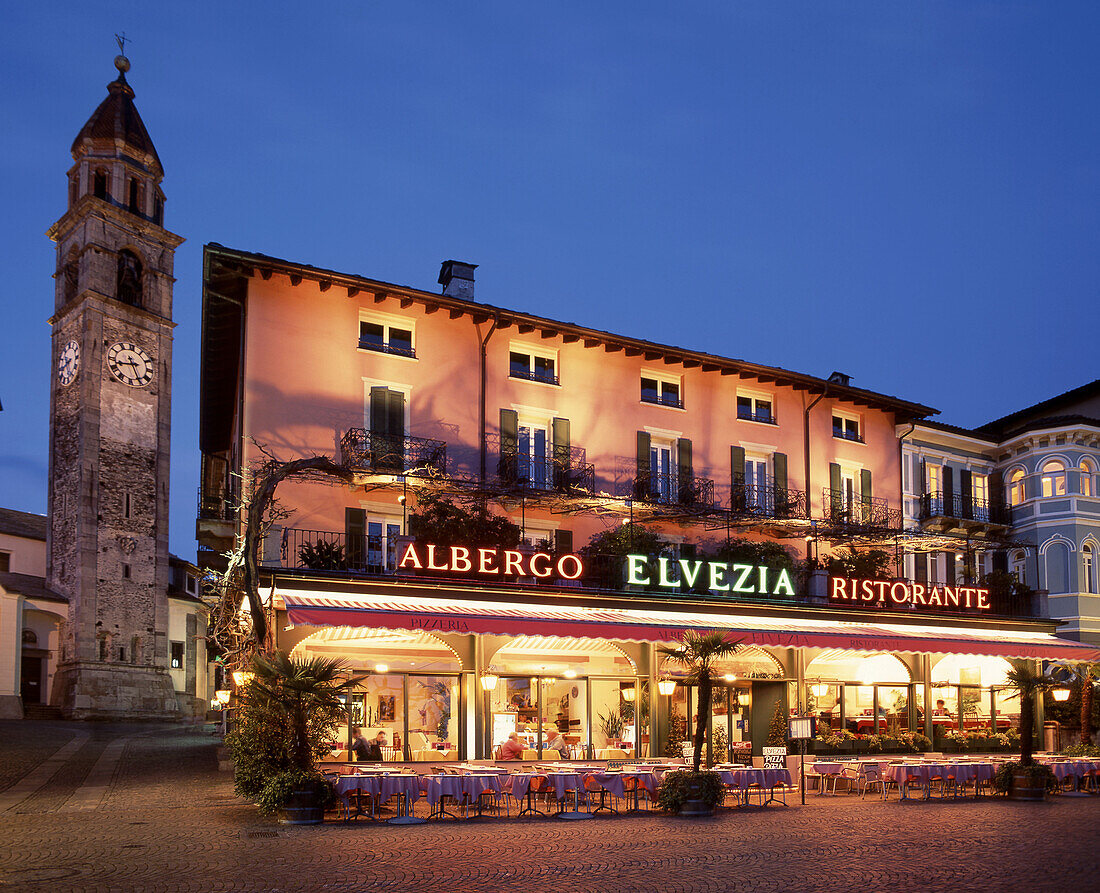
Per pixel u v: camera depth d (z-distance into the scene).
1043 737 34.03
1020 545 39.31
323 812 17.81
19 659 46.69
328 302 29.09
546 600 27.14
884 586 32.94
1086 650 32.25
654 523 33.38
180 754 30.33
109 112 53.75
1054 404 45.69
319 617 21.86
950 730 33.38
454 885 11.73
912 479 39.31
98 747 32.38
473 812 19.27
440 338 30.67
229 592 25.00
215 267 27.42
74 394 50.31
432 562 25.98
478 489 29.53
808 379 36.09
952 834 16.33
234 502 26.81
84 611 48.12
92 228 51.03
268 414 27.75
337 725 20.41
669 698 28.55
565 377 32.62
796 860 13.67
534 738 26.91
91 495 49.19
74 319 51.28
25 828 16.38
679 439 34.28
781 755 24.03
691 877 12.37
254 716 19.58
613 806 20.36
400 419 29.55
